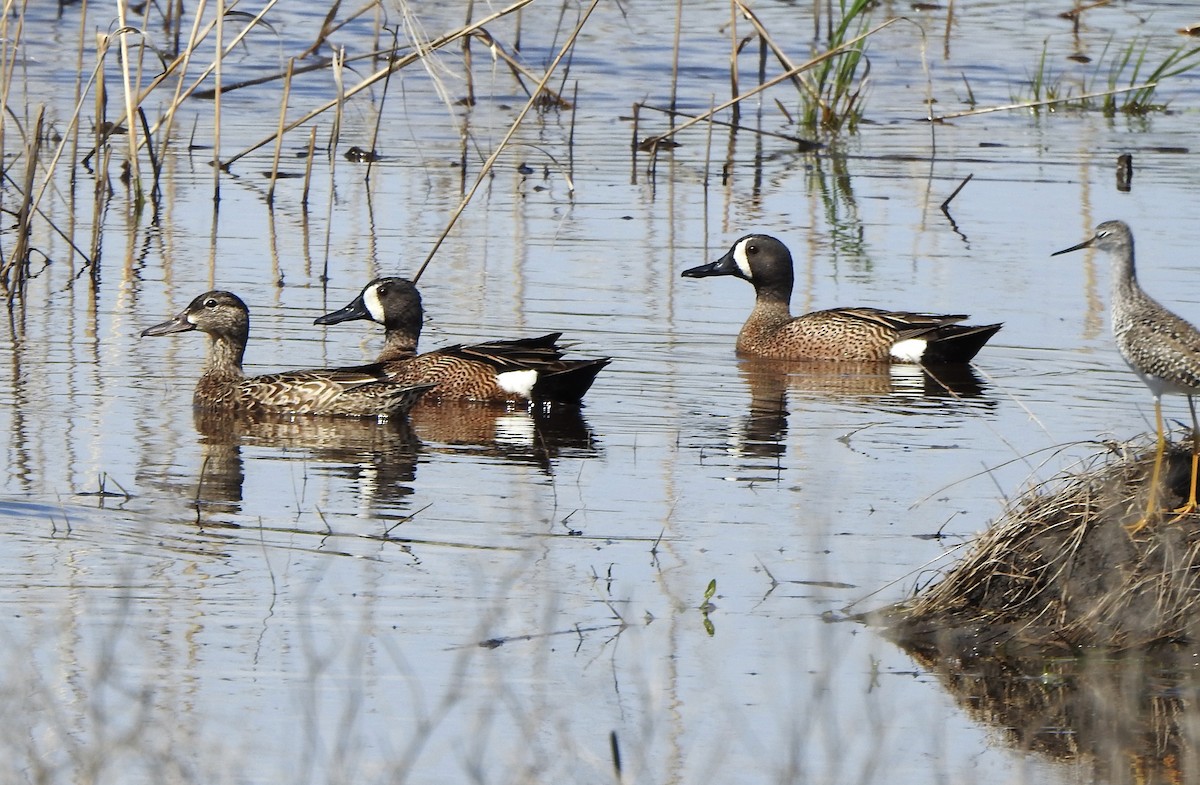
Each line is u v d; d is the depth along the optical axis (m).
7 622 10.07
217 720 8.89
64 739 8.55
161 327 15.82
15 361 16.83
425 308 19.08
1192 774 8.52
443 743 8.73
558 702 9.29
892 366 18.05
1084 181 25.72
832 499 12.95
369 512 12.53
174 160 26.45
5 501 12.46
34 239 21.84
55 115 27.98
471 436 15.16
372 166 26.41
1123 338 10.83
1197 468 10.98
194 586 10.80
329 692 9.29
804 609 10.65
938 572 11.07
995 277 20.62
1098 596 10.38
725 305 20.34
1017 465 13.84
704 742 8.87
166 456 14.03
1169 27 37.84
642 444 14.75
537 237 22.39
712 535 12.07
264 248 21.61
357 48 33.28
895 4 39.81
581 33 35.59
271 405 15.75
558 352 16.27
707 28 36.84
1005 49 35.84
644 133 29.00
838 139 29.16
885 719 9.19
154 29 33.94
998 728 9.13
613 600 10.76
